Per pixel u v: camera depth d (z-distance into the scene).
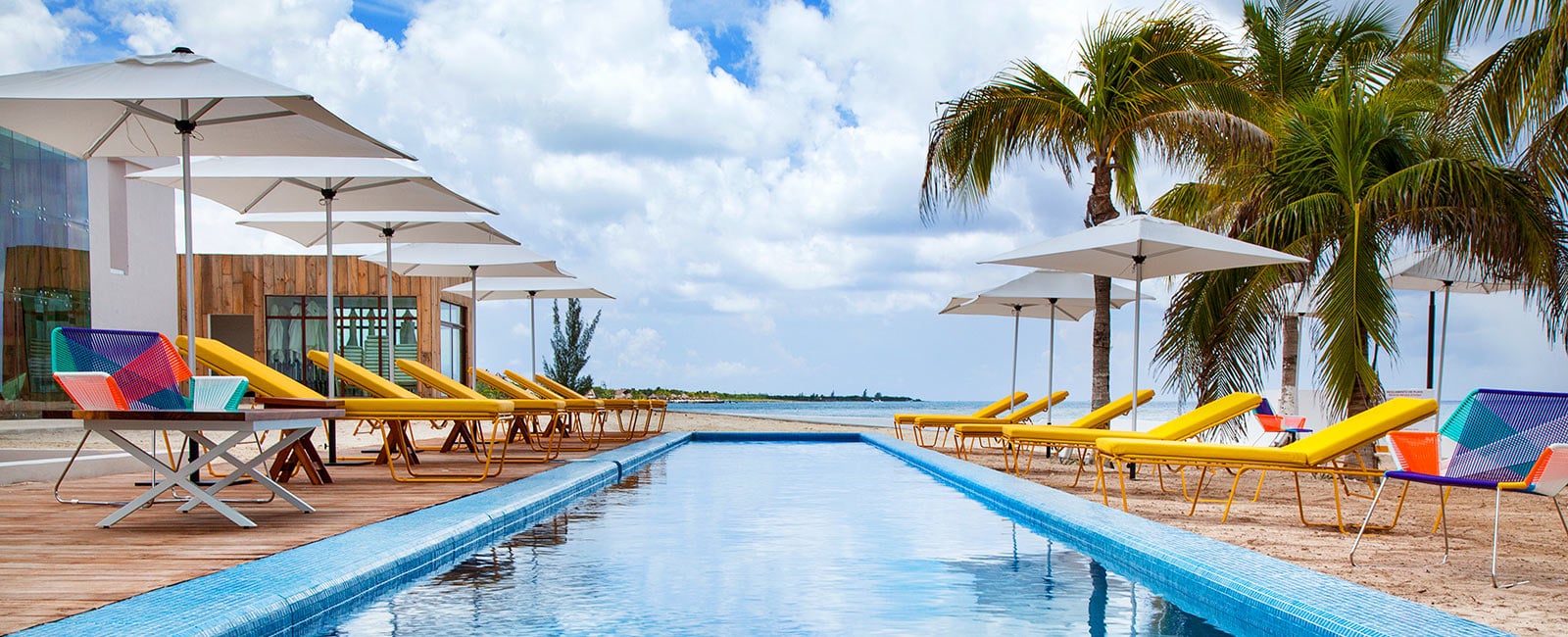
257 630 3.27
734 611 3.92
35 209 12.77
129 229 15.31
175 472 5.22
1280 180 9.57
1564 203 8.45
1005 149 12.08
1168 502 7.51
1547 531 5.96
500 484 7.62
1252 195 9.73
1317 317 9.02
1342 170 9.10
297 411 5.41
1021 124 11.70
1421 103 9.95
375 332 22.77
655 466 11.48
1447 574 4.52
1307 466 6.03
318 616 3.70
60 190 13.29
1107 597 4.27
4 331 12.13
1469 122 8.62
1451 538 5.64
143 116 6.69
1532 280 8.68
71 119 6.66
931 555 5.30
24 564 4.15
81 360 5.66
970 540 5.84
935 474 10.30
